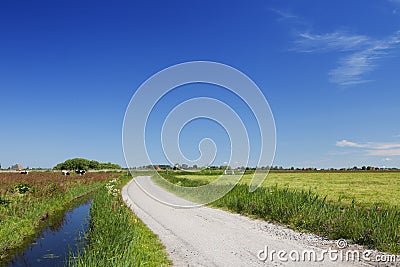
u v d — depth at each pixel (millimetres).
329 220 13367
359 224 12031
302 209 15344
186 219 17688
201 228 15141
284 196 18094
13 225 15750
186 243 12453
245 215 18500
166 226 15906
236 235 13453
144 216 19031
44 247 13820
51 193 25891
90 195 35062
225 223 16203
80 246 13789
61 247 13797
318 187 34750
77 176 54719
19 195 22812
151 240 13062
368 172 79500
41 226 18062
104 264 8062
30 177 44281
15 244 14227
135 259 8734
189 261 10219
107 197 21562
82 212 23094
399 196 25641
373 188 33281
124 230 11703
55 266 11391
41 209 20578
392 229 11125
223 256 10570
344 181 44844
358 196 25562
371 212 13273
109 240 10250
